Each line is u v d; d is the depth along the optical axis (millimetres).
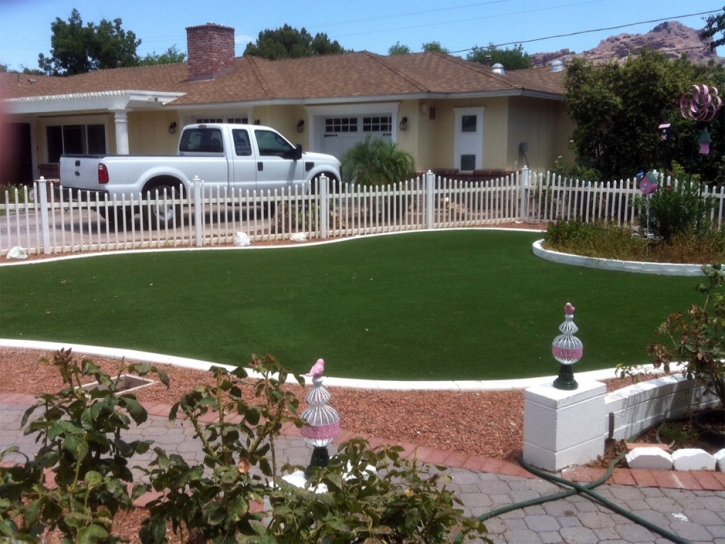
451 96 19969
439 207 16297
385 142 20875
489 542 2926
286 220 14875
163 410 5680
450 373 6527
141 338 7555
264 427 3287
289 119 22016
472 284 10102
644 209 12320
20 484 2930
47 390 6113
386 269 11219
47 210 12648
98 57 43688
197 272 10977
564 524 4148
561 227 12523
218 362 6789
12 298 9297
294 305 8883
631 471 4797
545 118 21484
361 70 22141
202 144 16406
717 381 5367
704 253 11164
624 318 8281
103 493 2967
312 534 2648
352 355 7004
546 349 7184
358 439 3111
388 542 2678
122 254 12648
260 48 55344
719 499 4457
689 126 18484
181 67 27125
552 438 4695
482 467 4812
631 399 5277
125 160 14641
